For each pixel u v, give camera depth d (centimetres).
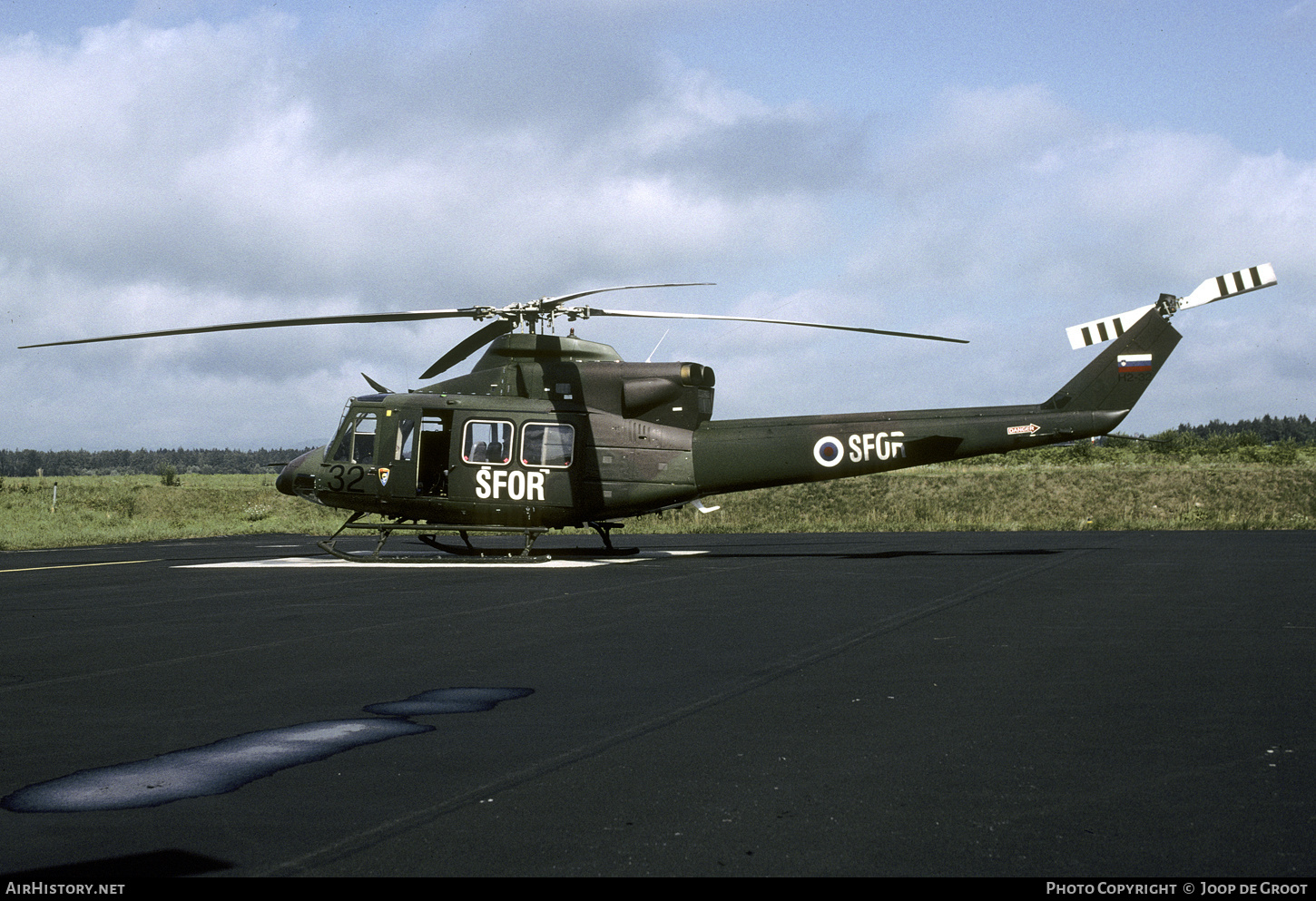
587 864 334
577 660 731
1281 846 346
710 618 945
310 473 1764
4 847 351
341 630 892
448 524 1717
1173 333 1666
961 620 912
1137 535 2222
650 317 1620
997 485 3959
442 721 541
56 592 1252
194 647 802
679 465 1730
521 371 1722
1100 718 532
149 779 436
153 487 4906
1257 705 560
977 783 420
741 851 345
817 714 549
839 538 2334
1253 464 4609
